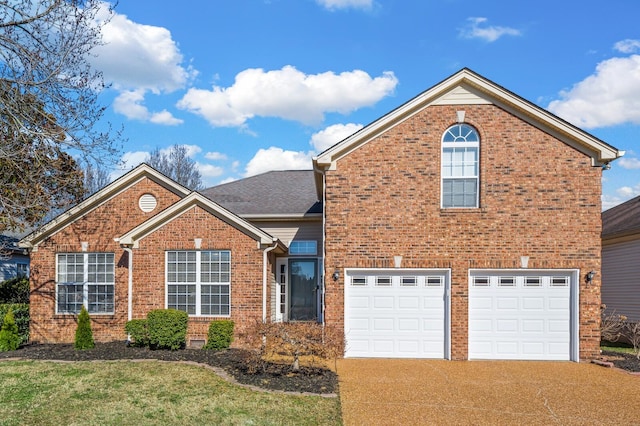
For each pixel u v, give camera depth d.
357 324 14.30
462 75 14.09
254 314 15.31
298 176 23.06
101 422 8.15
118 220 17.20
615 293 19.52
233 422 8.24
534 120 14.13
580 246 13.91
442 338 14.21
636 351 15.73
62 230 17.20
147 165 17.22
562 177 14.02
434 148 14.25
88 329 14.91
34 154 14.55
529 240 13.98
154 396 9.55
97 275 17.05
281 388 10.37
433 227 14.15
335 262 14.24
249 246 15.49
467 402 9.81
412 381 11.45
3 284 20.06
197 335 15.38
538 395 10.36
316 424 8.31
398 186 14.26
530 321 14.08
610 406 9.62
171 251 15.78
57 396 9.51
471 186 14.29
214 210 15.60
